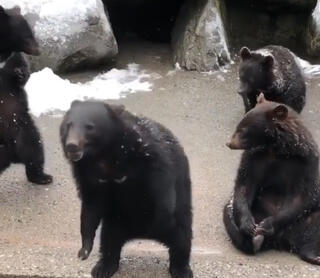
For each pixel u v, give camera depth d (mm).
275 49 12609
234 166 10578
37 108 12086
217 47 13930
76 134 6426
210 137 11484
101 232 7402
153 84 13344
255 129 8297
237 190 8719
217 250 8477
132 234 7359
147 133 6852
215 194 9766
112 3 16031
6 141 9695
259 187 8773
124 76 13680
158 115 12133
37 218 9102
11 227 8852
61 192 9812
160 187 6773
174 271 7555
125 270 7699
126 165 6715
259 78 11875
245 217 8391
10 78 9594
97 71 13859
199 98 12844
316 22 14336
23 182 10125
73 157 6398
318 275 7699
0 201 9531
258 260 8250
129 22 16047
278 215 8438
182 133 11562
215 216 9234
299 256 8414
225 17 14969
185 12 15016
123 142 6645
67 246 8250
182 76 13695
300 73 12328
